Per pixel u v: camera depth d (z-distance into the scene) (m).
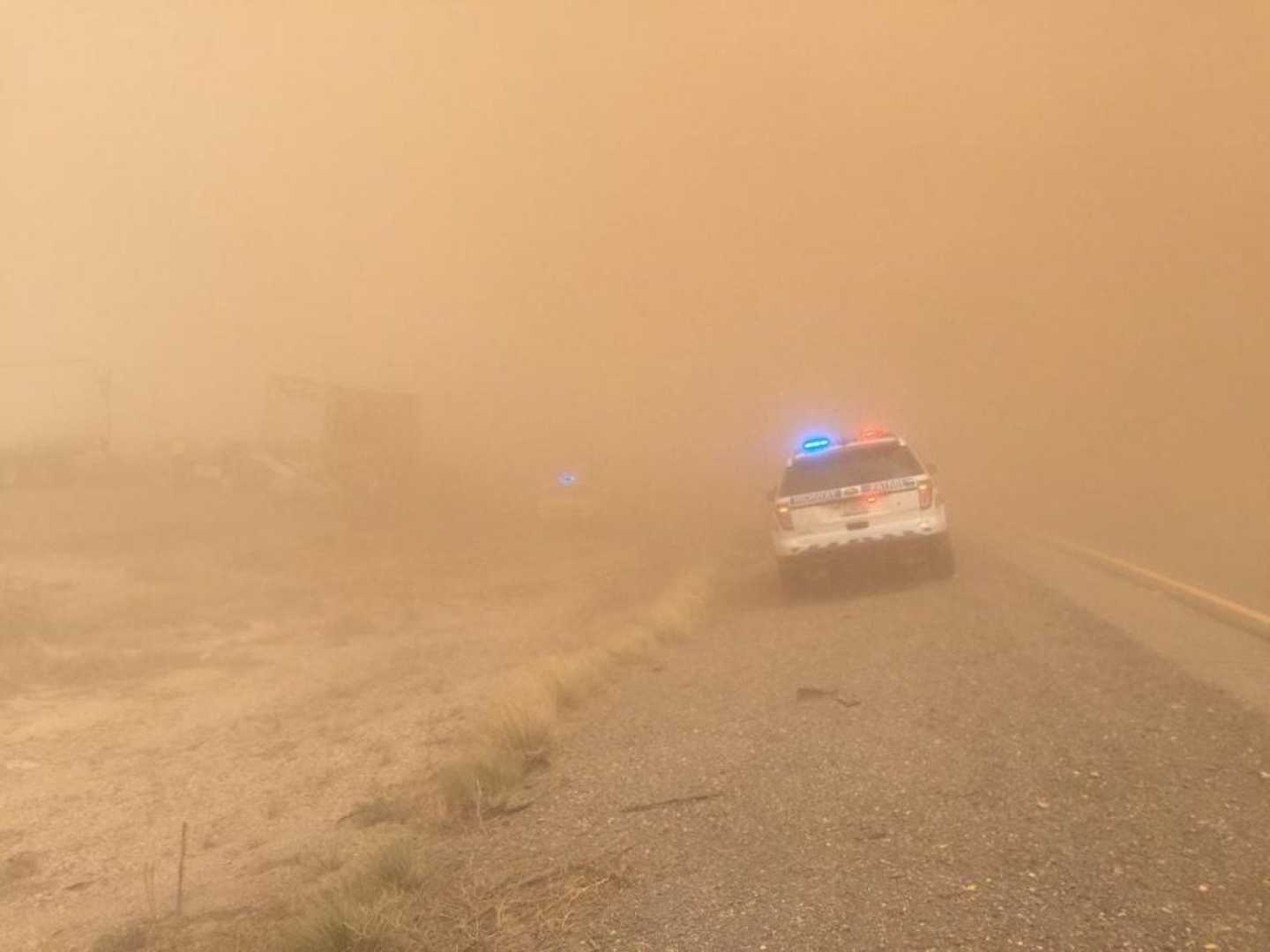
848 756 5.61
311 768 7.92
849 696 6.97
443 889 4.43
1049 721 5.83
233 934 4.57
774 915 3.71
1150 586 10.67
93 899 5.58
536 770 6.27
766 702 7.18
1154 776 4.74
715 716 6.96
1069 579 11.59
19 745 9.03
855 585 13.08
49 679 11.62
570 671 8.66
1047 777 4.89
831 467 12.63
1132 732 5.45
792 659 8.60
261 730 9.32
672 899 3.98
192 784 7.76
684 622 11.13
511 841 4.98
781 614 11.50
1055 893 3.64
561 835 4.96
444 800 5.91
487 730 7.12
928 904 3.66
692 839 4.64
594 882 4.27
